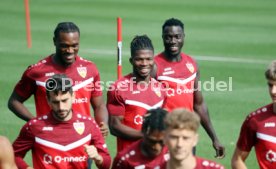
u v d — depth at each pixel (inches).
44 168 782.5
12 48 2119.8
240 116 1412.4
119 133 850.1
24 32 2391.7
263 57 2027.6
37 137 778.2
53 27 2496.3
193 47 2172.7
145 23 2603.3
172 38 957.8
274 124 754.2
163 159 689.6
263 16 2753.4
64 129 779.4
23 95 920.3
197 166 645.9
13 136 1272.1
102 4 3014.3
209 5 3021.7
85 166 791.7
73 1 3068.4
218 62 1950.1
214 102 1512.1
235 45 2203.5
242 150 777.6
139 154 695.1
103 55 2042.3
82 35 2364.7
